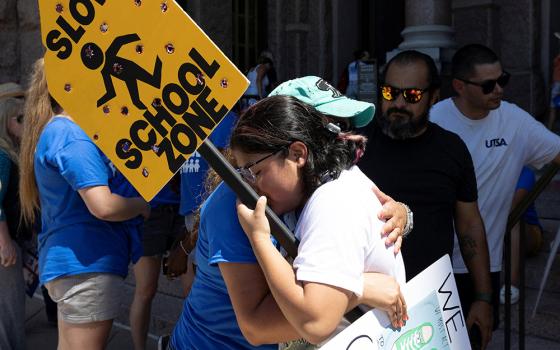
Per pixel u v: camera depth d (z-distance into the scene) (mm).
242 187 2016
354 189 2086
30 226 4715
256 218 1991
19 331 4898
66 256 3596
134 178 2035
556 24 10508
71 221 3627
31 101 3746
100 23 1981
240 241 2096
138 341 5070
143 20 1956
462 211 3375
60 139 3551
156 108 1992
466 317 3617
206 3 12258
